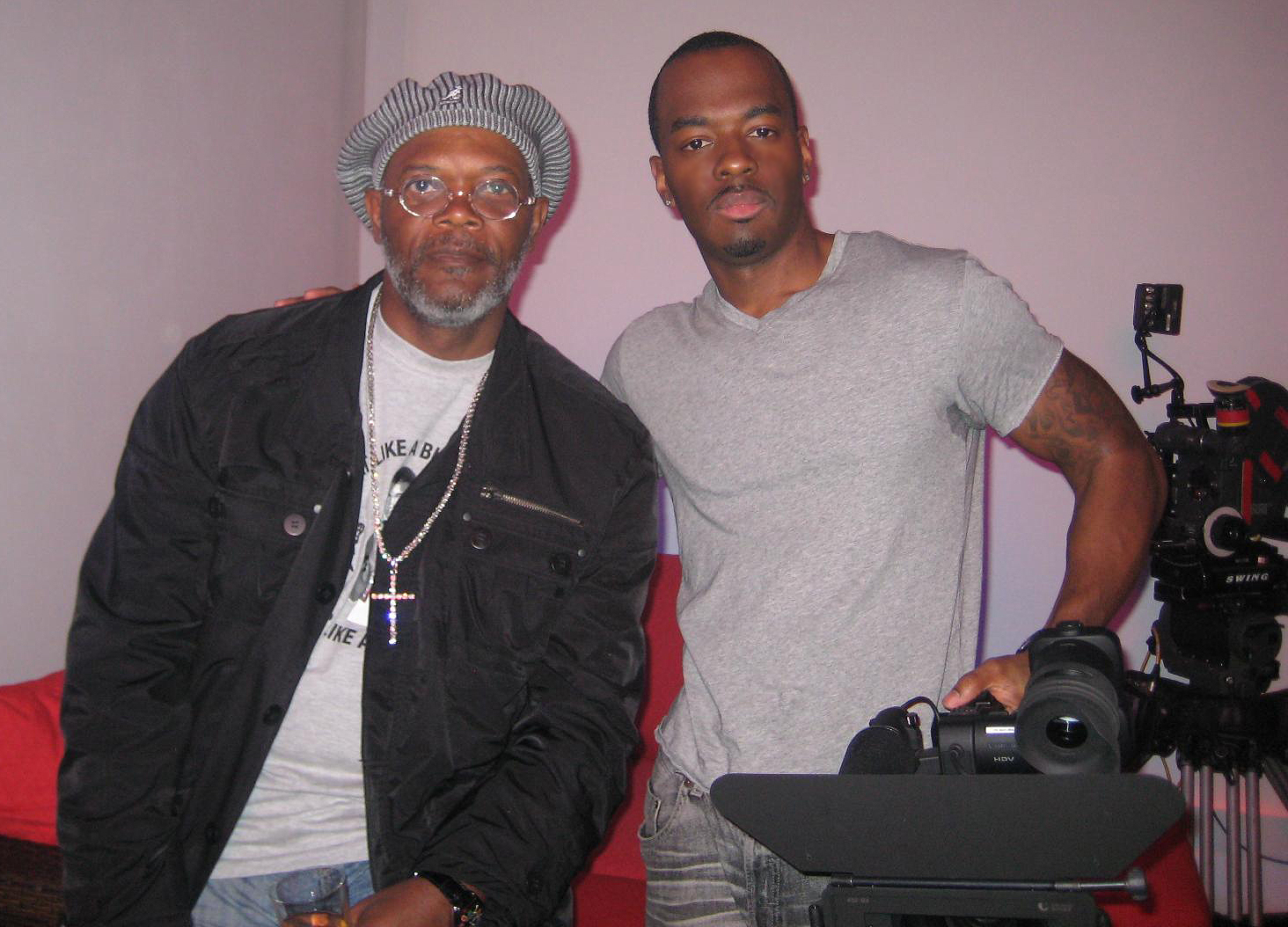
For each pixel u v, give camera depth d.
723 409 1.57
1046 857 0.91
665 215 3.40
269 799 1.35
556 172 1.51
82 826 1.30
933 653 1.46
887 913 0.95
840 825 0.92
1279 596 2.64
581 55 3.41
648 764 2.71
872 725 1.11
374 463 1.43
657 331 1.71
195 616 1.37
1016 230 3.15
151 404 1.39
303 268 3.21
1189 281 3.05
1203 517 2.63
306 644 1.36
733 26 3.29
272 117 3.01
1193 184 3.03
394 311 1.43
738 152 1.51
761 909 1.49
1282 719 2.63
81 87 2.32
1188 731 2.67
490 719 1.44
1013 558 3.21
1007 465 3.20
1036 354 1.45
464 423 1.46
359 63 3.48
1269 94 2.97
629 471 1.51
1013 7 3.11
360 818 1.38
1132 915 1.92
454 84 1.38
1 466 2.19
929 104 3.18
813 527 1.48
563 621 1.46
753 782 0.92
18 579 2.25
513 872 1.29
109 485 2.47
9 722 1.92
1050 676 0.96
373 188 1.47
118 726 1.31
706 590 1.56
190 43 2.65
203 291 2.76
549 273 3.49
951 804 0.89
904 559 1.46
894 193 3.21
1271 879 3.05
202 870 1.33
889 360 1.49
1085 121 3.09
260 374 1.41
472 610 1.43
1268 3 2.95
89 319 2.39
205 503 1.38
